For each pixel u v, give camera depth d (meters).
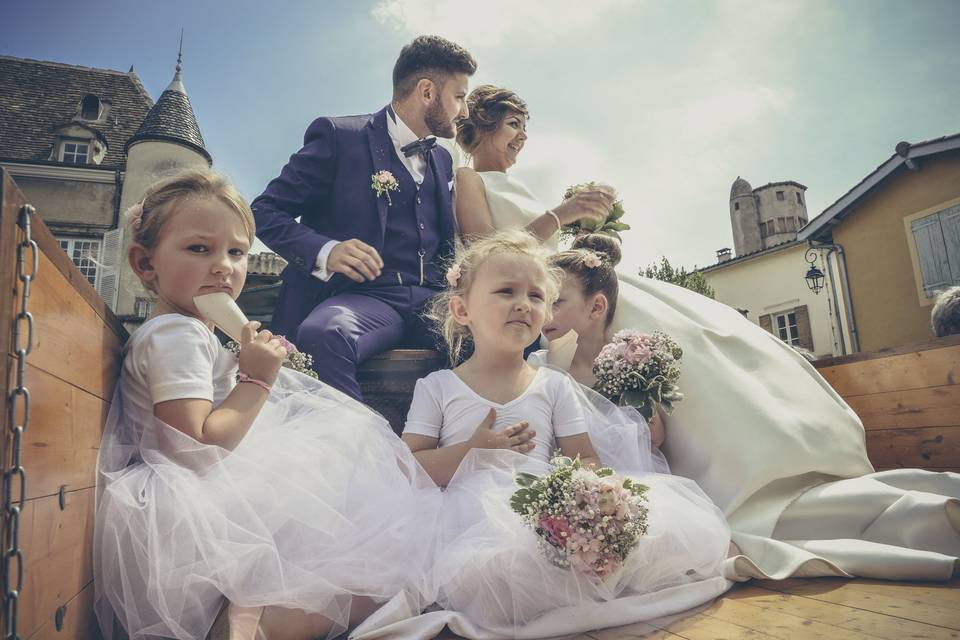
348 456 1.72
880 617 1.46
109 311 1.55
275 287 5.45
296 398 1.94
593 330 2.85
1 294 0.87
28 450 0.98
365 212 3.21
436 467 2.12
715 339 2.72
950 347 2.85
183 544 1.36
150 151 24.88
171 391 1.54
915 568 1.77
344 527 1.56
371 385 2.86
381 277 3.13
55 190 25.11
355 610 1.59
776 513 2.23
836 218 15.41
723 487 2.38
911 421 3.03
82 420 1.29
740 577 1.82
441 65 3.38
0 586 0.85
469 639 1.51
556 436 2.32
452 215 3.50
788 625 1.45
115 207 25.19
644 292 3.08
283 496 1.51
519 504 1.63
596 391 2.55
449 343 2.81
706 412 2.48
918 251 13.89
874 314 14.90
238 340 1.72
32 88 28.28
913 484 2.23
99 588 1.36
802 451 2.37
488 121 3.84
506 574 1.58
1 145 26.23
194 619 1.37
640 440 2.28
